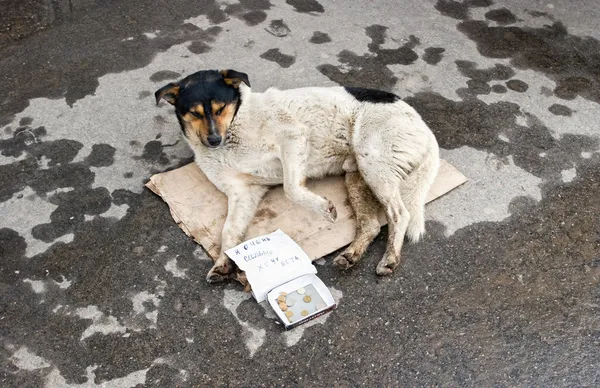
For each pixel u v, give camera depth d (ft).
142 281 5.54
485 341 5.16
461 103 7.25
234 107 5.80
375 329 5.22
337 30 8.31
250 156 5.92
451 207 6.13
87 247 5.80
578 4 8.82
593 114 7.15
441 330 5.22
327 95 6.02
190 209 6.01
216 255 5.64
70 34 8.18
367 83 7.49
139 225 5.97
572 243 5.86
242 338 5.16
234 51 7.93
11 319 5.30
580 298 5.45
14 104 7.17
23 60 7.77
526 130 6.94
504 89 7.45
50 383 4.92
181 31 8.25
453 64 7.80
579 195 6.27
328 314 5.31
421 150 5.80
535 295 5.46
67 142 6.74
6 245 5.81
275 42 8.08
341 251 5.76
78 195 6.23
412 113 5.95
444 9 8.74
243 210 5.86
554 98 7.35
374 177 5.75
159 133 6.86
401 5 8.80
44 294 5.46
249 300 5.40
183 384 4.91
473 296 5.45
